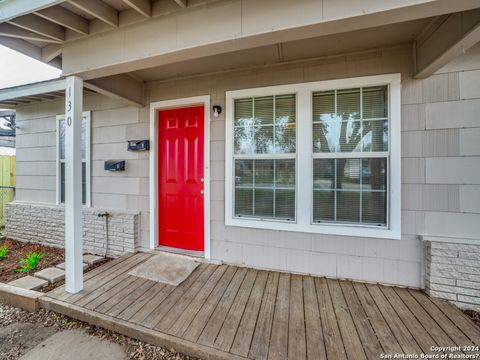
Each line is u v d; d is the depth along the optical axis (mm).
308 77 2568
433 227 2246
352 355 1497
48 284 2490
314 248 2568
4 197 5070
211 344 1598
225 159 2881
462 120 2164
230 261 2871
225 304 2053
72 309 1999
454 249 2115
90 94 3527
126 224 3281
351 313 1919
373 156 2406
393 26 1997
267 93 2711
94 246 3469
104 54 2057
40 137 3998
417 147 2275
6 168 5160
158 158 3289
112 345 1744
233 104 2859
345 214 2500
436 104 2225
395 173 2320
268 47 2332
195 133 3117
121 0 1795
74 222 2246
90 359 1617
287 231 2648
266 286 2355
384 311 1945
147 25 1891
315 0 1474
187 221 3178
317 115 2572
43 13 1794
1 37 2156
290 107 2670
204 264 2865
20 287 2379
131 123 3324
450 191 2203
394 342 1602
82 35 2109
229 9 1654
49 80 2930
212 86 2926
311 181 2572
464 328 1739
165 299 2133
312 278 2516
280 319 1849
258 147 2787
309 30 1542
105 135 3465
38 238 3957
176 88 3080
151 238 3240
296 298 2139
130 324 1799
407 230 2312
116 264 2854
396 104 2316
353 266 2461
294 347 1565
